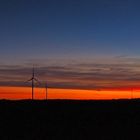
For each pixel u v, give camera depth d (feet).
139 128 247.09
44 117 285.84
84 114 297.74
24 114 295.07
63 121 272.92
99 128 248.11
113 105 335.06
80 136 224.53
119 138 217.77
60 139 216.33
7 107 318.65
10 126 252.62
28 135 227.81
